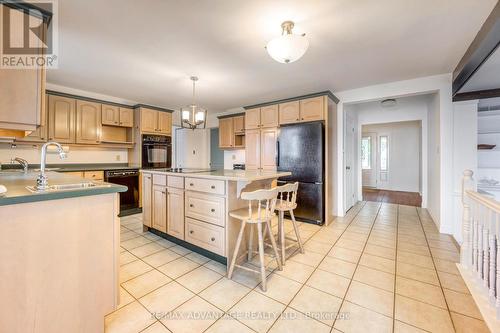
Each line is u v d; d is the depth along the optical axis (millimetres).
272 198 2012
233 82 3373
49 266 1162
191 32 2049
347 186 4488
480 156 3805
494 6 1681
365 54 2473
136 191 4168
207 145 6320
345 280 1963
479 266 1763
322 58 2576
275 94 4012
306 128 3562
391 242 2834
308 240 2906
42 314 1147
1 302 1042
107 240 1367
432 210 3971
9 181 1700
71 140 3656
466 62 2398
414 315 1525
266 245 2658
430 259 2359
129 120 4395
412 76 3148
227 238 2104
